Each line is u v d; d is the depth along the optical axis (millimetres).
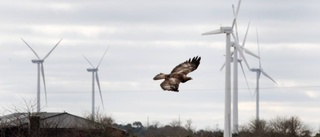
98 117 95312
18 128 73812
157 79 25656
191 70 25688
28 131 74125
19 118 75812
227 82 89625
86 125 90438
